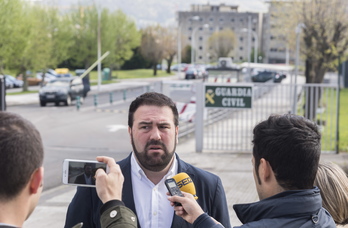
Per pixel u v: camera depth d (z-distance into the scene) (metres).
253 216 2.39
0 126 1.71
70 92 33.84
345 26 21.89
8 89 51.62
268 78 57.78
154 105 3.01
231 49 124.44
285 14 28.06
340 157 13.07
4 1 29.58
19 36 31.77
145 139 2.98
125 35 74.94
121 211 2.11
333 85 13.59
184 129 19.72
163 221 3.02
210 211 3.19
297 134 2.35
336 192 3.00
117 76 80.81
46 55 43.34
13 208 1.71
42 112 28.81
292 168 2.35
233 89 13.79
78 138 18.36
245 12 149.38
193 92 18.50
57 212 8.32
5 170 1.67
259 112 21.81
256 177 2.48
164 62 110.81
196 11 151.75
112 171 2.24
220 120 20.58
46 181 10.85
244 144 15.88
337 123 13.72
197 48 152.12
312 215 2.37
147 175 3.07
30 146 1.71
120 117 25.91
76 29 63.09
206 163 12.47
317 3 22.08
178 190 2.51
